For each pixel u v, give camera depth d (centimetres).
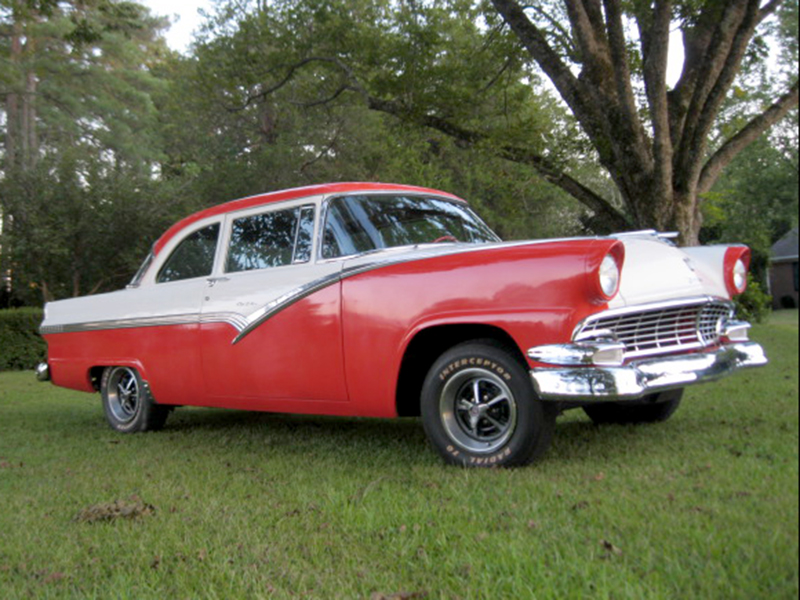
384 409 410
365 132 2367
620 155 979
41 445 534
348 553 266
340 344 423
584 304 347
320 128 2366
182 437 552
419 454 431
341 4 1379
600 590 210
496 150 1198
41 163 1675
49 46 2608
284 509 326
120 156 2739
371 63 1376
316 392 439
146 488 378
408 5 1334
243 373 479
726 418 487
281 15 1466
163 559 270
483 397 385
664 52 920
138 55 2934
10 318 1424
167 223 1727
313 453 457
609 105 969
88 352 611
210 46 1592
